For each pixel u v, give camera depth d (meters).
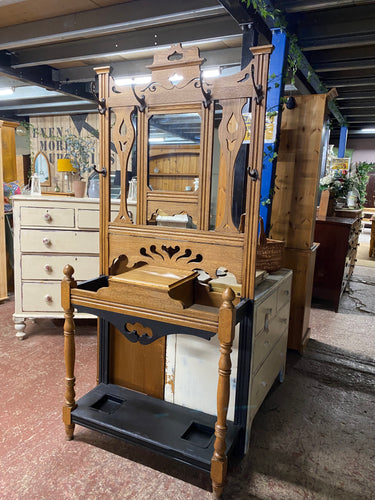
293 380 2.38
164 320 1.41
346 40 3.10
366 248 7.86
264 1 2.23
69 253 2.70
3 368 2.30
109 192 1.79
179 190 1.74
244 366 1.60
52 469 1.53
